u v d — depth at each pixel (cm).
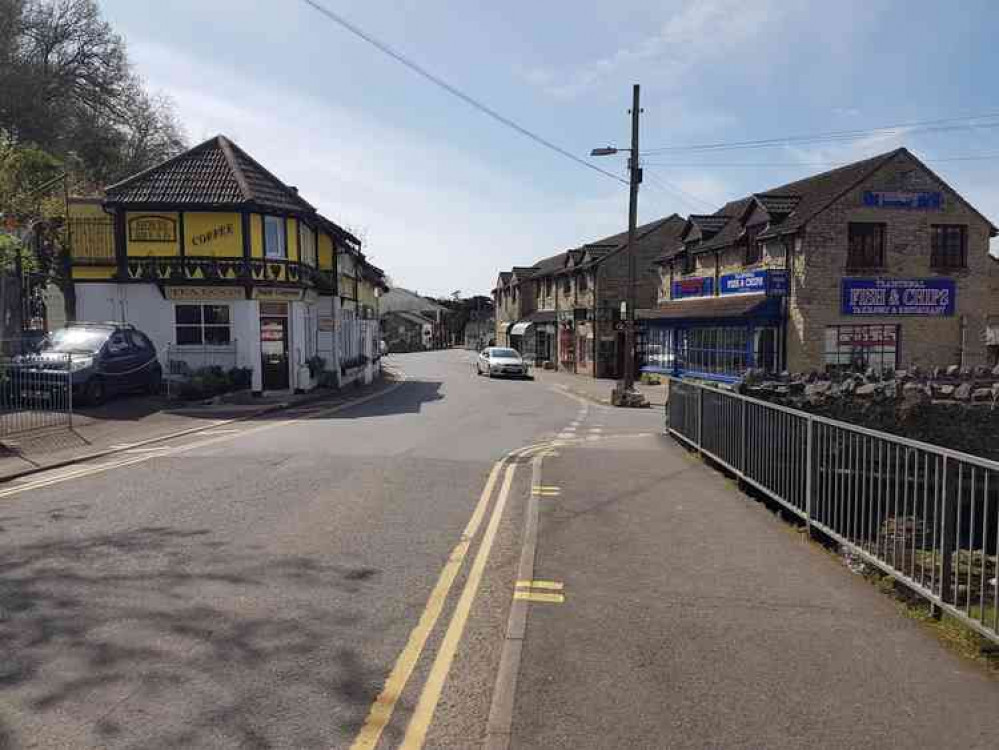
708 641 446
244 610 507
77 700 381
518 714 359
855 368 2358
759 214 2600
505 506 837
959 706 365
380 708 378
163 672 413
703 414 1123
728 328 2777
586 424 1766
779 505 802
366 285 3553
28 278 2314
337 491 895
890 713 359
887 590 538
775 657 423
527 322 5406
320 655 439
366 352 3466
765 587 545
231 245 2239
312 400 2284
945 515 462
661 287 3588
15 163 2309
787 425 747
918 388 1259
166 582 561
